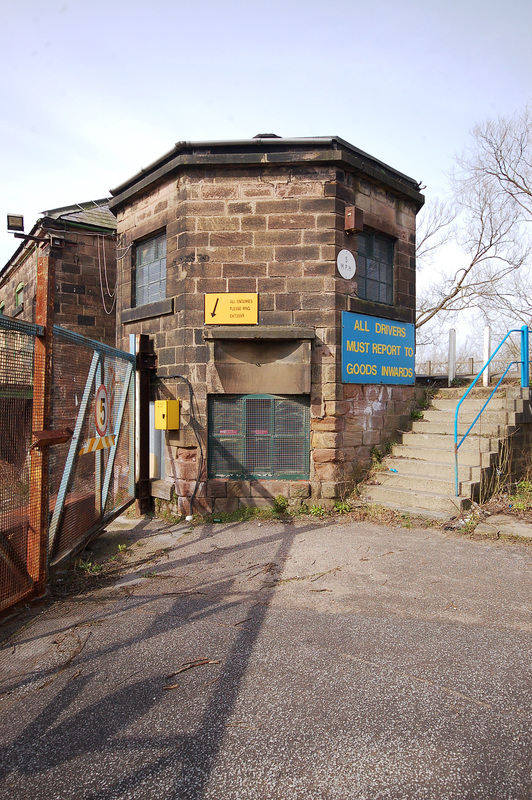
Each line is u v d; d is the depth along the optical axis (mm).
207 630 3686
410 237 8695
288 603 4156
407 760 2340
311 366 7234
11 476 3889
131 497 7355
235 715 2684
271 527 6570
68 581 4734
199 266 7297
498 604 4074
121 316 8742
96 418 5738
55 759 2377
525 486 7453
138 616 3951
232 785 2211
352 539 5922
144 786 2207
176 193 7492
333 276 7270
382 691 2885
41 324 4176
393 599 4199
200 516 7109
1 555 3783
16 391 3902
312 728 2570
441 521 6324
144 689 2939
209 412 7340
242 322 7250
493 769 2281
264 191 7289
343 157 7207
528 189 19250
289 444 7371
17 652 3408
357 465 7648
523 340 8172
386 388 8211
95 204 13359
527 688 2910
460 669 3113
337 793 2162
